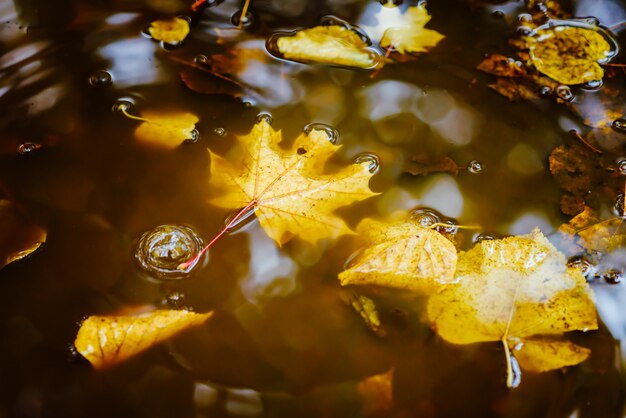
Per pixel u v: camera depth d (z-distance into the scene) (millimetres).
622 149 948
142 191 922
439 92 966
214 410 873
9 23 988
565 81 974
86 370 878
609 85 974
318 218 912
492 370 882
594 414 872
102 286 896
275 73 971
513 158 941
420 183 928
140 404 874
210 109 953
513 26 1000
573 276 899
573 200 927
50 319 888
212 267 901
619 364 881
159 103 955
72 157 935
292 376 881
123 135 943
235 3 1003
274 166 926
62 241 908
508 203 925
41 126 947
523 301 892
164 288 896
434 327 889
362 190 922
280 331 889
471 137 948
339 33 988
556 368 881
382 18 1000
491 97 965
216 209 916
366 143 942
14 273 898
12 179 928
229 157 933
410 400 877
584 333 888
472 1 1010
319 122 950
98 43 981
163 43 982
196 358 883
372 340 888
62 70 969
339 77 971
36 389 875
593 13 1007
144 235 908
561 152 945
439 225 914
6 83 962
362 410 875
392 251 898
